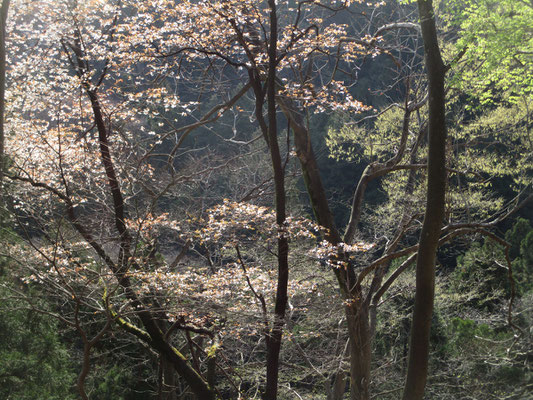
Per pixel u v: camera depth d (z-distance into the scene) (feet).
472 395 38.65
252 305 25.77
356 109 28.84
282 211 24.22
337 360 33.17
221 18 26.18
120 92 29.32
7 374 29.09
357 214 33.68
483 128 43.91
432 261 25.03
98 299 25.18
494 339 42.37
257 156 46.55
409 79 34.76
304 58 29.66
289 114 31.94
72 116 31.30
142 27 28.45
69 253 23.65
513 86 29.43
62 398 33.24
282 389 36.78
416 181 38.19
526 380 38.17
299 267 35.73
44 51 29.89
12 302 29.22
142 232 26.08
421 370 25.08
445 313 49.65
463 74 27.25
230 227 25.66
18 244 25.03
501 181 62.64
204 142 73.72
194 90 33.68
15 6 28.45
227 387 38.09
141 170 30.58
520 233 63.87
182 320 25.11
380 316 45.60
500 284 55.21
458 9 23.68
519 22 21.66
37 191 26.81
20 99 29.27
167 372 31.09
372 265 29.81
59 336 38.19
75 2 28.09
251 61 24.86
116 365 38.60
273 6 23.21
